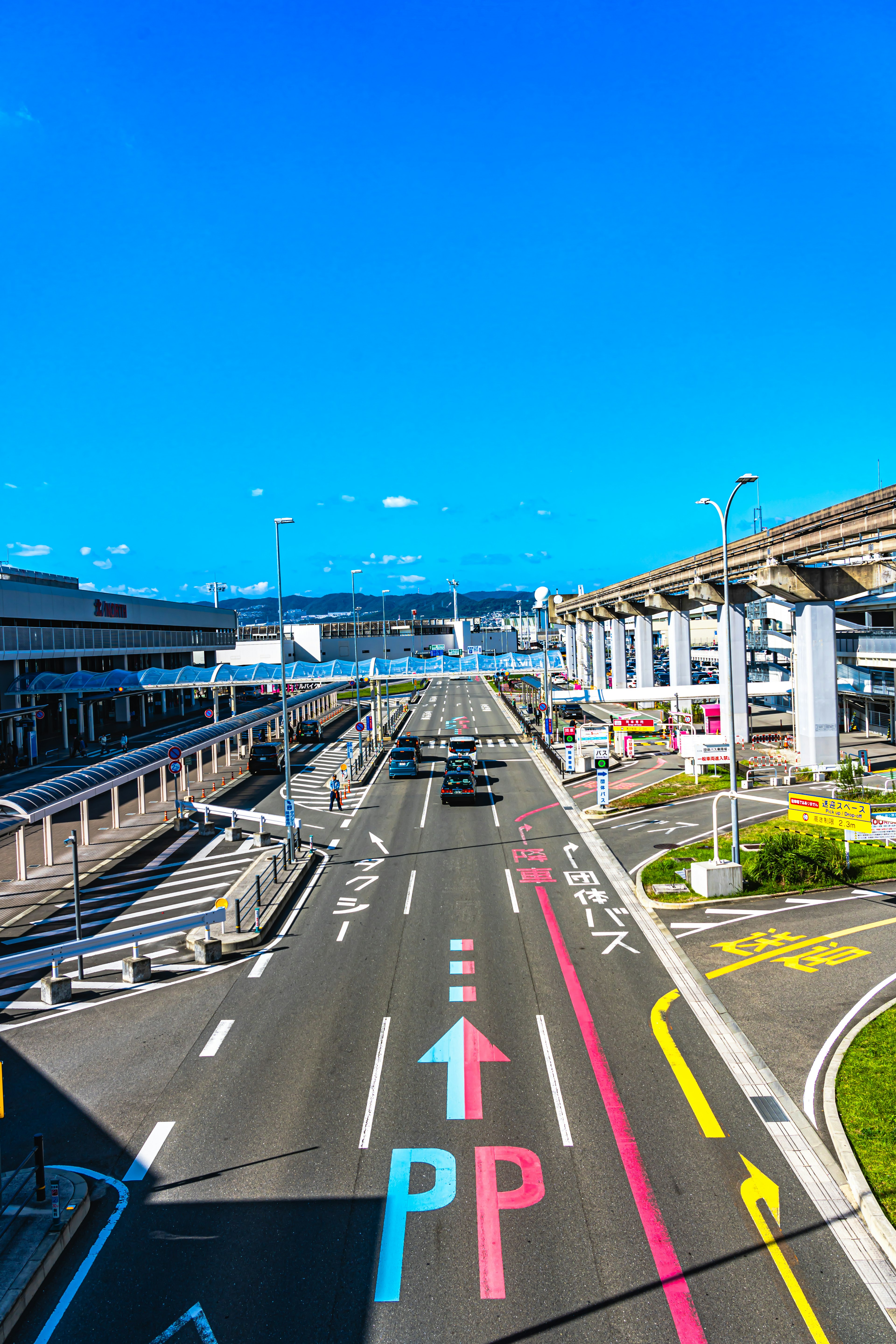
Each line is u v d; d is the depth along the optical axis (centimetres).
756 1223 1034
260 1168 1166
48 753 6306
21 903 2552
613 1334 863
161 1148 1221
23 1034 1647
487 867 2852
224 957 2058
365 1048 1534
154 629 9875
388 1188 1116
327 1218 1059
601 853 3017
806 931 2141
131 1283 953
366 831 3488
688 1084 1379
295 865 2877
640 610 8044
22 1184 1127
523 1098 1342
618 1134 1234
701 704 6316
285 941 2167
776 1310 894
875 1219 1020
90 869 2947
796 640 4538
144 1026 1669
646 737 6175
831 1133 1218
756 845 2944
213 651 11844
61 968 2019
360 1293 930
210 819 3819
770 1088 1360
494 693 11162
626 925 2227
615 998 1742
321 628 12925
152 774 5019
